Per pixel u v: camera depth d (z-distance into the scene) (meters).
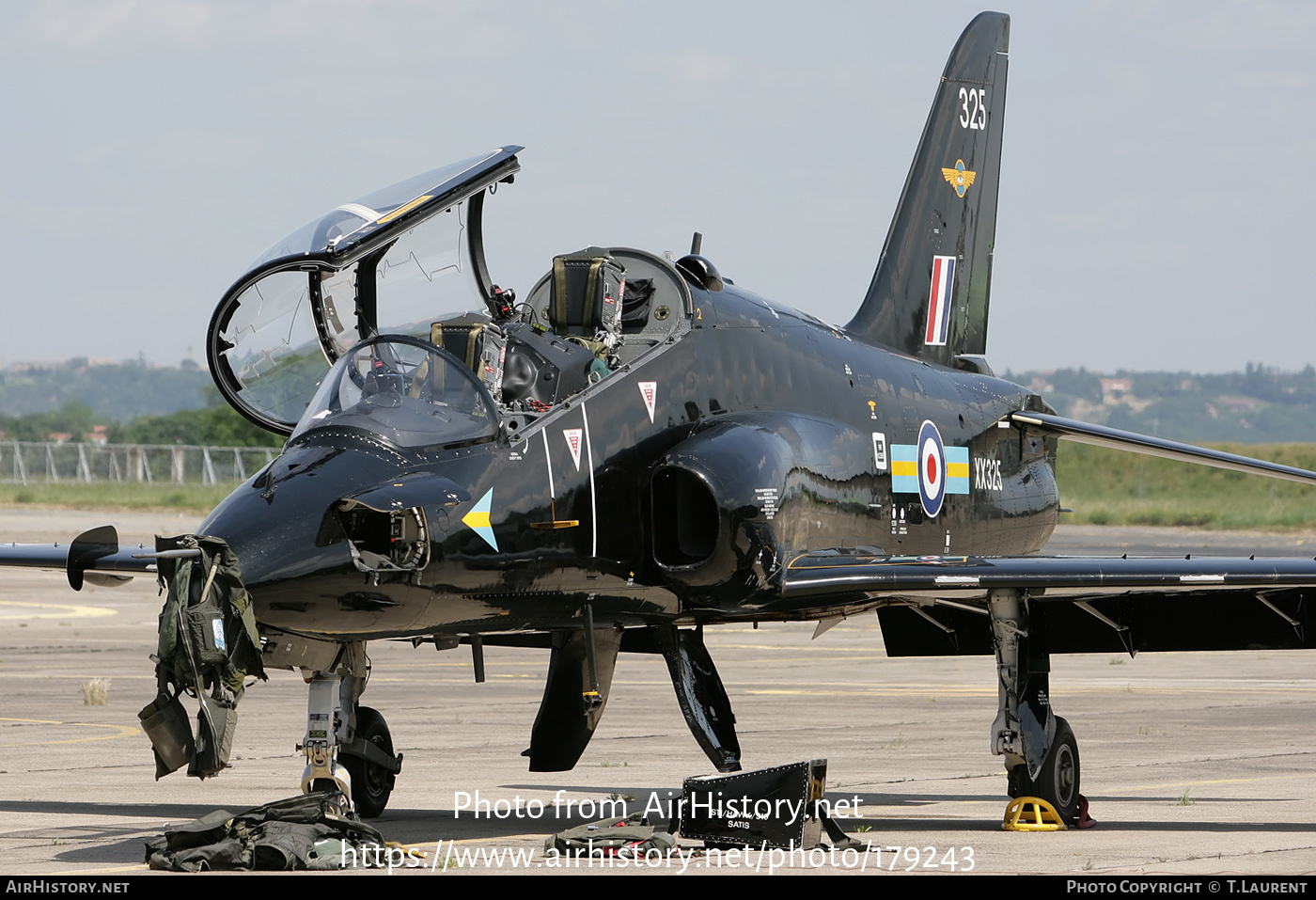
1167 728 60.94
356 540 31.95
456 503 32.78
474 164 39.25
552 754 40.69
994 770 49.25
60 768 49.09
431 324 38.41
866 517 43.94
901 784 46.28
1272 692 75.75
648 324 41.06
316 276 37.34
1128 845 34.94
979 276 56.00
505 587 34.03
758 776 33.69
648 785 46.31
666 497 37.84
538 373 37.78
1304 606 40.81
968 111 55.31
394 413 33.69
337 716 34.28
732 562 36.84
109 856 32.66
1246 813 40.56
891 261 52.59
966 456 49.47
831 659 95.00
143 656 89.88
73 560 40.16
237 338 37.72
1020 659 39.16
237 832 31.33
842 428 43.69
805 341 44.03
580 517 35.75
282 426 39.44
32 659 88.12
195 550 29.42
